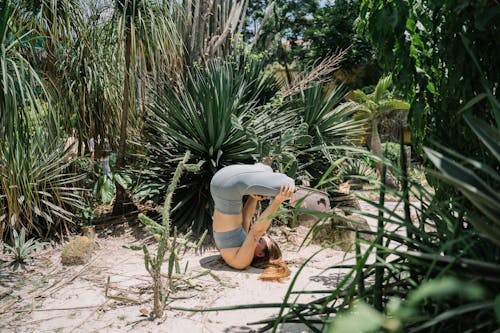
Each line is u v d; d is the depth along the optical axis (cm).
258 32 745
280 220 512
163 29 503
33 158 441
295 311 190
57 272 363
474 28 187
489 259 150
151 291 319
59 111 482
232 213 371
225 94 508
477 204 123
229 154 510
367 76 1725
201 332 253
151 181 523
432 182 231
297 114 660
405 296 169
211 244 447
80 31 506
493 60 186
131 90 515
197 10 619
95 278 348
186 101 521
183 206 511
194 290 322
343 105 734
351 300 157
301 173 618
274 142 532
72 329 259
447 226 169
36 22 463
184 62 624
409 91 233
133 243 450
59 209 439
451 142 208
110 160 618
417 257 152
